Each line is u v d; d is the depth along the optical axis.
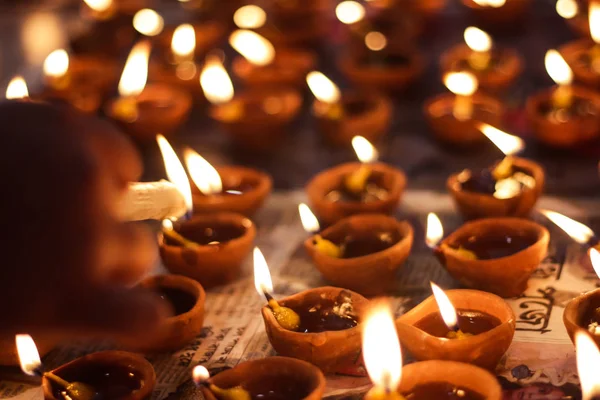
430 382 0.75
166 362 0.82
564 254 0.90
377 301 0.81
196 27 1.32
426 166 1.05
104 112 1.15
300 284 0.90
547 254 0.90
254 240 0.96
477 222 0.88
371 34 1.26
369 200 0.96
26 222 0.55
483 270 0.84
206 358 0.83
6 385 0.81
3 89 1.24
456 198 0.94
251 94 1.16
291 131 1.15
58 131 0.59
